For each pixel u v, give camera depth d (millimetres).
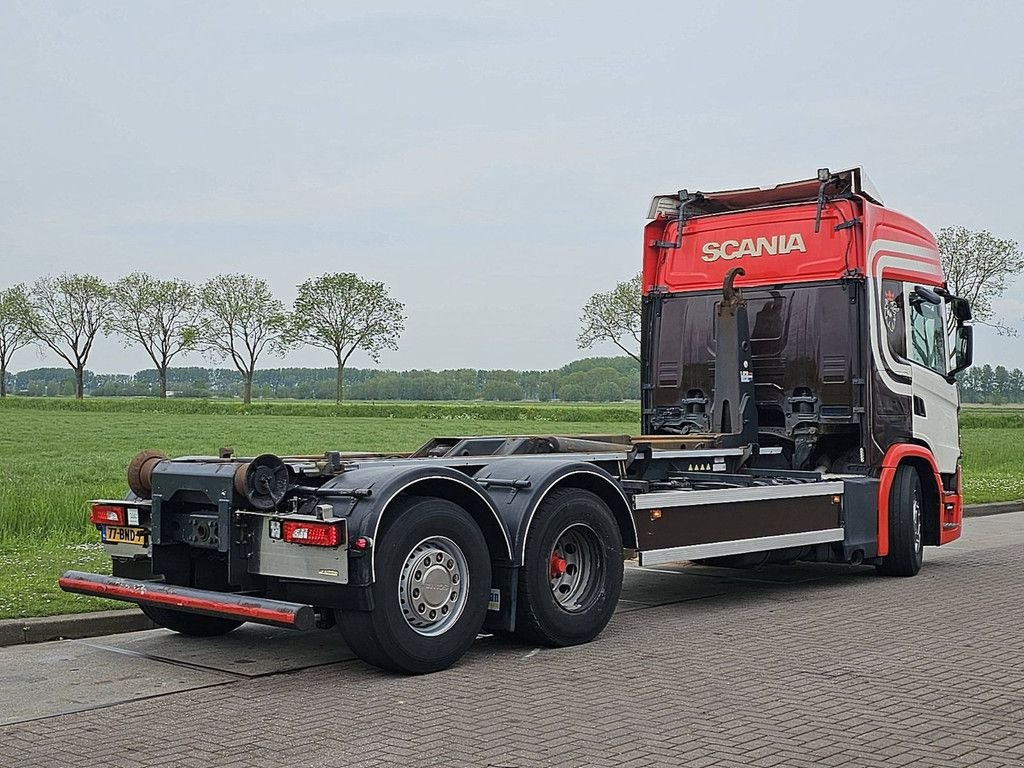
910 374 12508
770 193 12570
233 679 7445
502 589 8156
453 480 7824
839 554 11461
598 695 6910
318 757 5672
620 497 8961
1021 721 6277
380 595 7324
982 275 61000
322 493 7582
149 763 5602
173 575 8289
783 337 12305
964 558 13766
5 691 7125
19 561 11367
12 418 70875
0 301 119625
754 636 8805
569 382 113438
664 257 13227
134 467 8430
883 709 6539
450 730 6145
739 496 10125
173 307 120000
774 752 5695
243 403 87438
